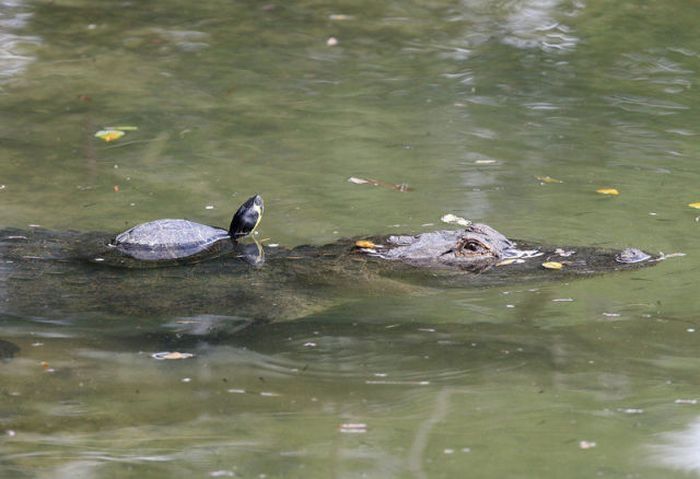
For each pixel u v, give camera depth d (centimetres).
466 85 2683
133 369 1433
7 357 1448
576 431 1230
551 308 1584
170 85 2667
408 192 1980
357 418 1272
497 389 1349
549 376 1385
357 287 1642
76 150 2205
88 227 1833
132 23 3238
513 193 1973
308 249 1741
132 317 1573
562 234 1781
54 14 3303
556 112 2477
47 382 1385
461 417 1270
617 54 2969
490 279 1644
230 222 1858
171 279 1661
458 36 3139
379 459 1162
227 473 1132
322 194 1973
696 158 2175
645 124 2398
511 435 1221
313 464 1152
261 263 1698
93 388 1370
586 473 1130
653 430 1230
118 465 1152
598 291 1627
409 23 3272
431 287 1641
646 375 1377
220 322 1562
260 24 3256
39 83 2655
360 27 3231
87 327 1547
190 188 2000
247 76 2748
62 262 1703
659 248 1731
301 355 1471
